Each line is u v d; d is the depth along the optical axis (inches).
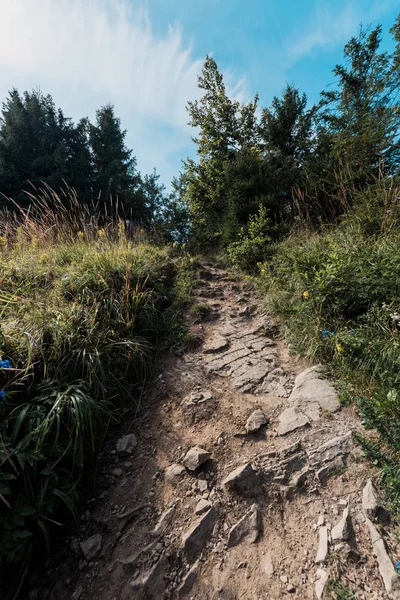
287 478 71.9
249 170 293.7
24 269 131.5
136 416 97.8
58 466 70.4
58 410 71.8
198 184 397.1
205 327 150.9
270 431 85.8
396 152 223.3
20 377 79.9
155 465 79.9
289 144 394.9
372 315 107.0
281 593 52.0
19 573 57.0
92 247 176.1
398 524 57.4
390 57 249.3
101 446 84.4
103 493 73.3
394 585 49.1
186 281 190.9
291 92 399.5
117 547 61.5
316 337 116.1
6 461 62.3
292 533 61.4
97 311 113.4
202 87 431.2
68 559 60.2
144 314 137.9
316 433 81.5
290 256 170.6
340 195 214.7
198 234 389.4
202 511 66.7
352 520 60.2
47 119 591.8
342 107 289.3
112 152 609.0
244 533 62.5
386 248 128.9
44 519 61.7
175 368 119.6
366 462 70.2
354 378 93.8
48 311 103.6
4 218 191.3
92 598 53.7
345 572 52.7
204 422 92.3
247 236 241.4
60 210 204.8
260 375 111.7
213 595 53.0
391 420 66.6
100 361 94.3
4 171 466.3
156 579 55.7
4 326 88.1
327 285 121.3
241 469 74.2
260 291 181.5
